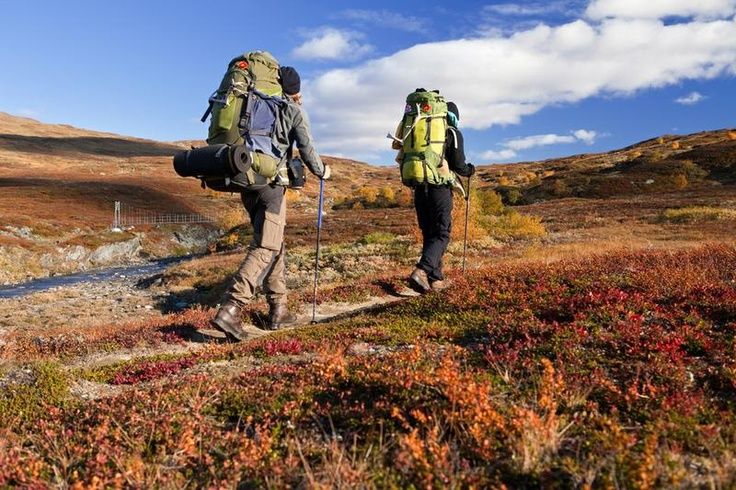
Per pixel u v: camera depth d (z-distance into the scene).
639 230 32.59
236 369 6.06
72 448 3.91
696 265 8.80
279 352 6.67
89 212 73.31
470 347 5.99
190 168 6.71
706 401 4.01
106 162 170.75
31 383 5.62
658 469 2.97
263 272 7.62
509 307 7.37
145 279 33.28
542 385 3.97
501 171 145.88
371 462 3.44
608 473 3.01
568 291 7.81
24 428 4.45
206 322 9.98
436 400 3.97
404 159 8.06
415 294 12.56
